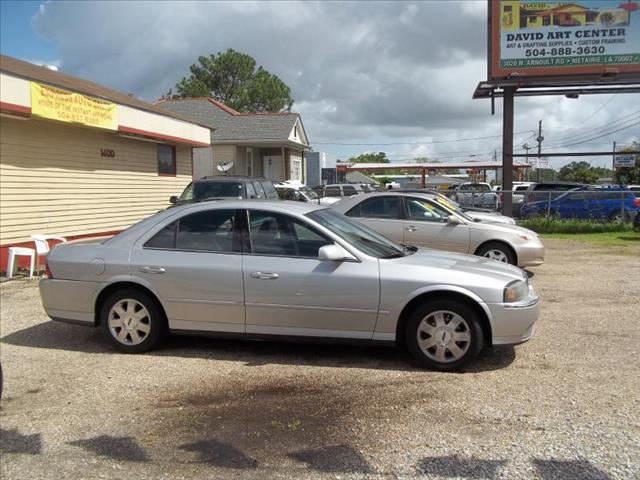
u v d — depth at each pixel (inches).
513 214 939.3
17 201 455.2
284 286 222.2
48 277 246.7
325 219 240.1
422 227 403.9
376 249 234.7
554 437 157.9
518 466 143.0
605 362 220.8
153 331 237.6
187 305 231.6
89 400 190.4
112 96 616.1
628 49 765.9
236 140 1102.4
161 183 693.9
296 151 1332.4
